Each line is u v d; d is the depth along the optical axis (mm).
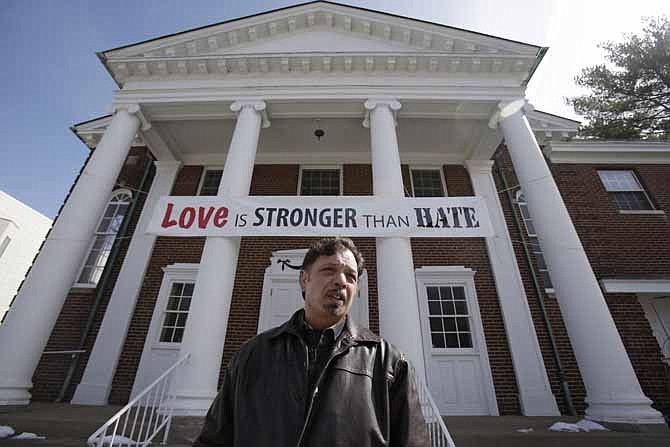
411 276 5398
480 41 7738
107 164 6766
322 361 1555
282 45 8305
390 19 8078
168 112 8031
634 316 7988
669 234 9086
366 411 1380
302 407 1377
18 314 5223
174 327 8133
